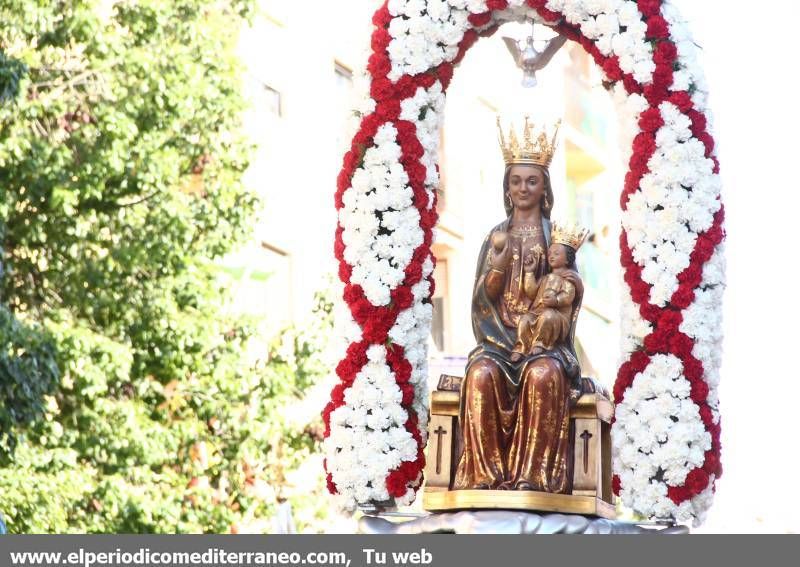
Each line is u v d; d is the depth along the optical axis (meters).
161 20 23.08
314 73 31.83
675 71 16.33
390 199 16.38
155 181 22.38
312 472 28.27
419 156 16.55
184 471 23.42
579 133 41.28
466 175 36.81
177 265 22.86
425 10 16.73
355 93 16.80
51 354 20.69
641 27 16.36
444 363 32.81
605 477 16.09
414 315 16.38
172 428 22.88
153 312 22.53
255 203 23.66
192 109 22.77
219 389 23.08
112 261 22.47
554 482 15.68
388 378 16.19
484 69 37.78
